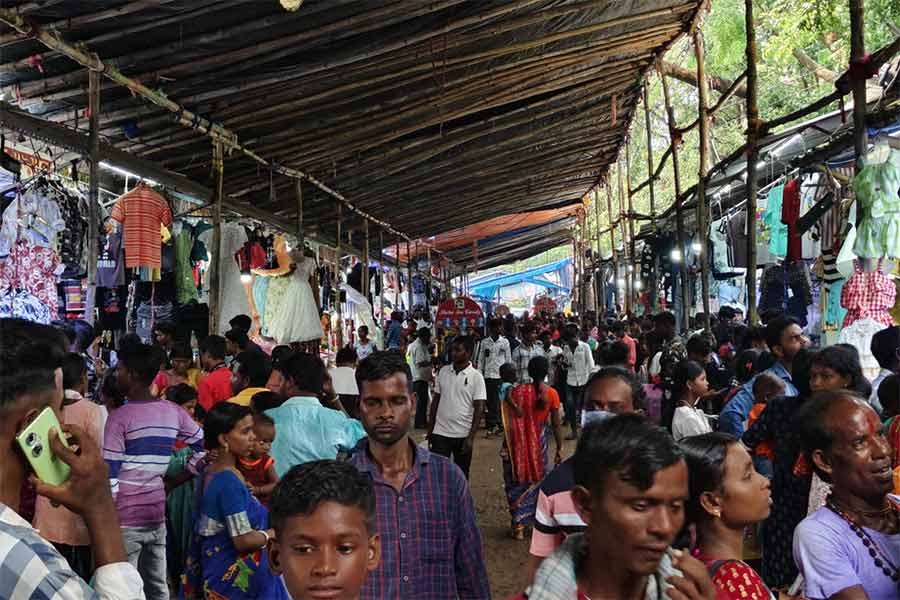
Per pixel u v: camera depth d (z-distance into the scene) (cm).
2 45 493
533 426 630
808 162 638
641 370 1014
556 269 4000
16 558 129
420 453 270
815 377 340
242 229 934
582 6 704
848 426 229
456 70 772
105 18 477
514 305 5562
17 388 141
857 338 523
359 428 416
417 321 1886
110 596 150
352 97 729
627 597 155
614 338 1132
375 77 690
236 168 873
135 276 704
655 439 149
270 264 942
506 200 1767
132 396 423
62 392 158
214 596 321
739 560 198
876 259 491
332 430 396
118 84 572
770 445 350
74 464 150
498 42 737
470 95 878
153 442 410
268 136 774
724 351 850
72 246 612
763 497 216
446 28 624
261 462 384
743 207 1162
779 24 1292
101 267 675
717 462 212
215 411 341
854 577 223
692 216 1379
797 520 312
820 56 1564
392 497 261
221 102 661
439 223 1828
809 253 859
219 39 528
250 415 347
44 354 147
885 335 400
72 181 666
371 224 1539
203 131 675
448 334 1502
